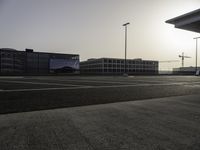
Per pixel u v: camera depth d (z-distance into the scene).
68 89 12.22
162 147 3.29
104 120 4.93
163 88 13.66
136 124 4.60
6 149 3.11
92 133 3.94
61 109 6.20
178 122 4.80
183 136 3.82
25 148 3.16
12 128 4.18
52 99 8.13
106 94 9.97
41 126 4.36
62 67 79.06
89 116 5.33
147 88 13.52
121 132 4.02
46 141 3.47
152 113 5.75
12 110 5.93
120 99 8.38
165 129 4.25
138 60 107.75
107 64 96.62
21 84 16.44
